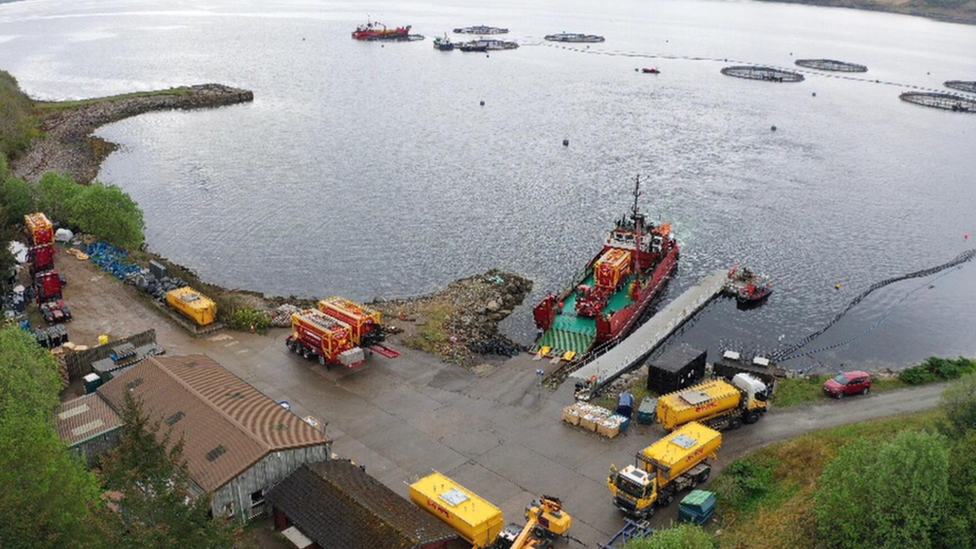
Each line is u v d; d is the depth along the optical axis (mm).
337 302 74000
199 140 170125
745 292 94812
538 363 72750
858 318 91000
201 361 60562
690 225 122250
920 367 70688
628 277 93438
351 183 139500
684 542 38062
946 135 194750
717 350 81812
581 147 171125
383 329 74938
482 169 151250
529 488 51469
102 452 50594
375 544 41500
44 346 66875
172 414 52000
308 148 164875
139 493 35156
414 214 123625
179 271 90500
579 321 84000
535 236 115188
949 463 40062
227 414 50906
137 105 199875
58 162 145875
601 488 51594
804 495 48094
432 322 81562
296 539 43719
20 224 100250
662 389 64750
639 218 96375
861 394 65125
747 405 59656
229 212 121812
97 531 34969
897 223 126000
